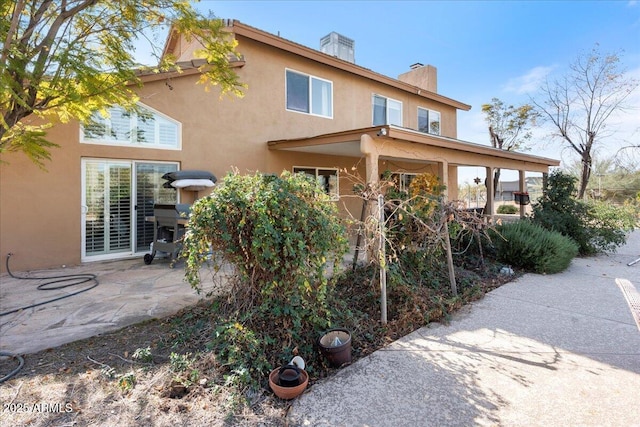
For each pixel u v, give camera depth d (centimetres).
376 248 439
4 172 585
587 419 220
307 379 255
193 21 467
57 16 402
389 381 268
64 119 514
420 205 511
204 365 274
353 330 351
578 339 341
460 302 443
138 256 720
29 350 307
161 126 736
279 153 930
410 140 677
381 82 1193
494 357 307
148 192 730
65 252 638
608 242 815
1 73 317
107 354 301
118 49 446
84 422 215
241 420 221
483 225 581
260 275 339
